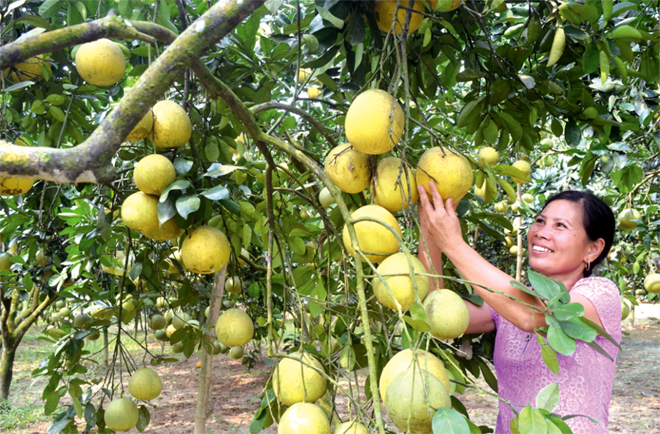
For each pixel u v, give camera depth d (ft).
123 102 3.10
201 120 7.59
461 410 5.44
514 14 7.35
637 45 8.37
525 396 5.92
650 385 25.39
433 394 3.10
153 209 5.12
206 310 12.71
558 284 3.39
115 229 8.70
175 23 8.61
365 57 6.10
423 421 3.09
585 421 5.37
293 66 8.21
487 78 6.24
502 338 6.48
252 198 7.68
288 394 4.24
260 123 8.01
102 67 5.62
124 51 7.09
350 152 4.43
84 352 8.45
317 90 10.74
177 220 5.09
